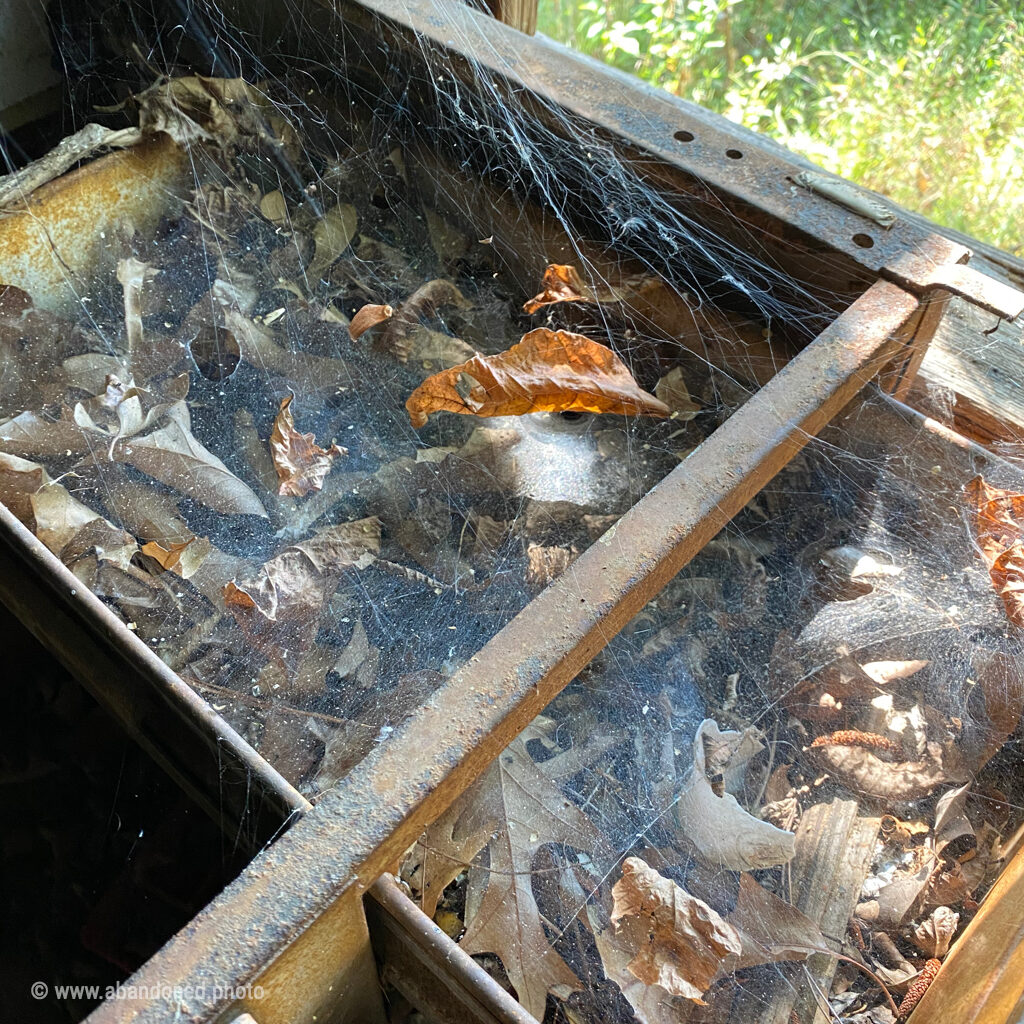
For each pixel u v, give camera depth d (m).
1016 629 0.45
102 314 0.54
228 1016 0.29
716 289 0.49
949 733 0.44
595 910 0.39
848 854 0.41
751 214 0.45
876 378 0.46
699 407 0.50
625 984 0.37
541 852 0.40
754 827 0.40
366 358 0.53
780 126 1.07
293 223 0.58
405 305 0.54
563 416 0.51
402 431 0.50
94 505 0.47
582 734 0.43
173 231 0.57
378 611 0.45
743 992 0.38
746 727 0.44
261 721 0.42
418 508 0.48
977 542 0.46
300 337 0.54
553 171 0.51
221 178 0.58
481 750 0.33
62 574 0.38
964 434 0.54
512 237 0.55
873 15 1.25
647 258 0.51
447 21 0.53
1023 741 0.44
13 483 0.46
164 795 0.52
